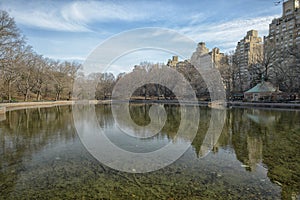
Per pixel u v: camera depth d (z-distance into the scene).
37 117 19.89
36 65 42.78
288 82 34.50
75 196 4.70
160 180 5.49
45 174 5.92
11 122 16.50
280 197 4.60
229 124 14.87
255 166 6.44
